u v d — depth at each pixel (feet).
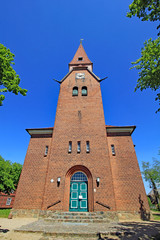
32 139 61.21
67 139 56.90
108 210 43.50
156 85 34.40
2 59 28.96
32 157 56.90
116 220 41.70
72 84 72.79
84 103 65.36
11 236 26.13
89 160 51.80
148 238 23.88
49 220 38.45
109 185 47.01
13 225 35.22
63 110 64.23
